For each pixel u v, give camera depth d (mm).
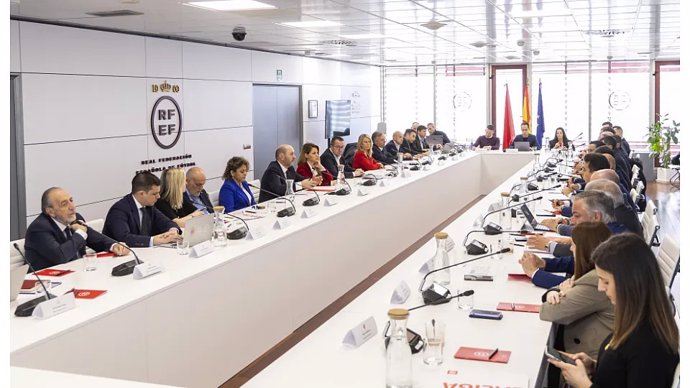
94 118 8328
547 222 5656
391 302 3473
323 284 5969
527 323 3115
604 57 14922
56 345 3068
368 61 15359
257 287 4801
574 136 16344
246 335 4664
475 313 3225
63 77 7871
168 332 3846
